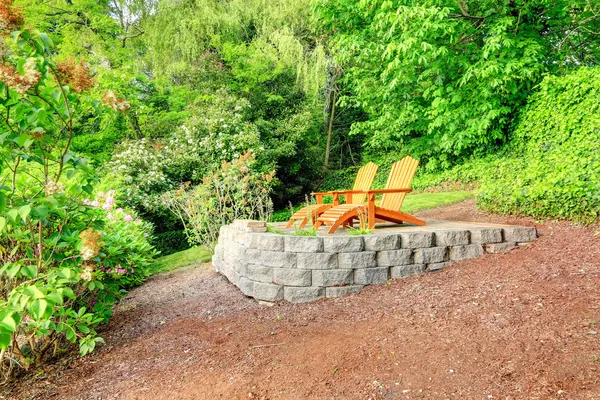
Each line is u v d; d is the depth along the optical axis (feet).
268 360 9.47
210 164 36.06
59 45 37.99
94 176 10.52
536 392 7.09
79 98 9.39
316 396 7.91
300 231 15.29
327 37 47.21
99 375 9.95
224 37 47.39
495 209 20.67
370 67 39.63
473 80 31.04
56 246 10.38
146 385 9.12
